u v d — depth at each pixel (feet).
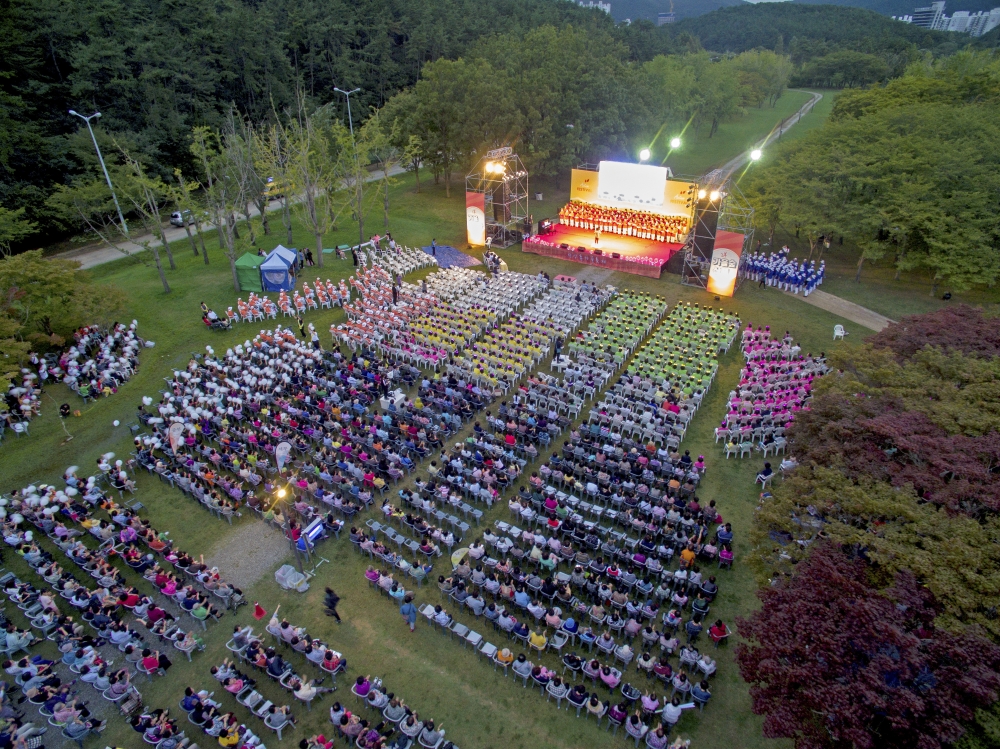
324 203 209.15
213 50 323.98
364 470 103.30
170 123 269.85
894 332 98.94
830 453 70.64
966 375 80.33
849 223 174.19
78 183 207.31
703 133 413.59
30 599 82.89
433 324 146.61
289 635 76.13
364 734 65.41
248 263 173.58
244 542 94.73
